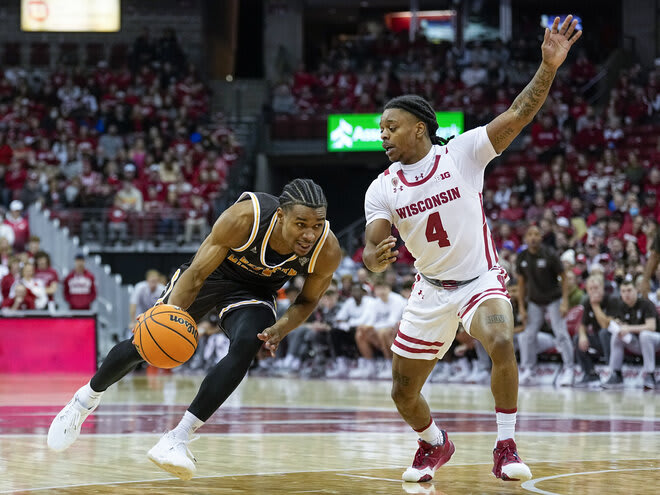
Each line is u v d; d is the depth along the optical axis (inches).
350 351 572.7
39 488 142.9
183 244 765.3
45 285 639.8
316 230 153.5
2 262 682.2
